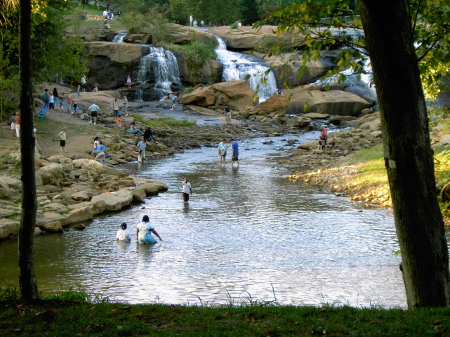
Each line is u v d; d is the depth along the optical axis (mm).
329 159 35719
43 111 43875
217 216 22188
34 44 40781
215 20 89438
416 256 8352
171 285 14070
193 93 60281
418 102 8289
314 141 42938
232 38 73812
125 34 69500
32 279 9055
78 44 46406
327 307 8914
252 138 47656
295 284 14047
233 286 13945
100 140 39250
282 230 19859
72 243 18422
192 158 38812
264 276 14773
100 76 63812
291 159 37156
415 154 8273
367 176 28172
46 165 28266
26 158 8766
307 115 56312
